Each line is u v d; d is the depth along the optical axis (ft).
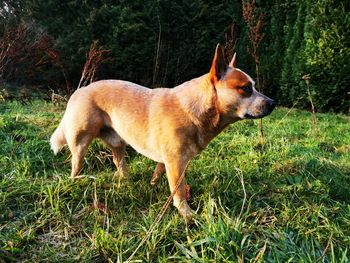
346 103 8.64
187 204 3.71
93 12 9.32
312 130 6.66
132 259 3.03
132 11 9.69
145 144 3.81
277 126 6.86
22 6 11.59
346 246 3.17
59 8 10.04
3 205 3.73
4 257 3.02
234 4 9.86
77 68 9.66
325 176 4.42
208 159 4.98
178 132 3.54
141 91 3.90
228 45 7.56
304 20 8.75
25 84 10.37
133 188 4.10
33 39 10.34
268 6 9.37
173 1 9.87
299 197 3.95
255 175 4.47
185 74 10.32
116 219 3.60
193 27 10.02
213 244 3.09
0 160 4.66
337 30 8.13
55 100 8.05
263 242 3.22
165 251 3.15
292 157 5.12
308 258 2.94
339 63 8.27
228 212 3.55
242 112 3.50
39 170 4.63
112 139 4.23
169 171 3.66
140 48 9.75
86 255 3.06
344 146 5.77
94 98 3.98
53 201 3.80
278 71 9.44
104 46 9.52
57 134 4.29
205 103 3.50
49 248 3.17
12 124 5.85
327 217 3.59
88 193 3.99
